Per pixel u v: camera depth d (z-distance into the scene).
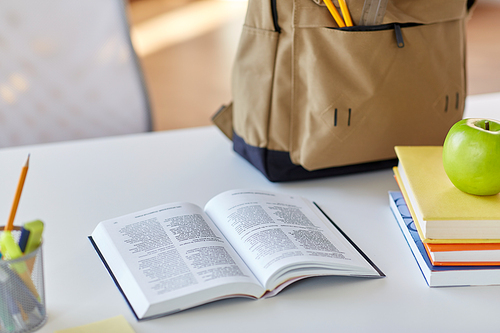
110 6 1.42
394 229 0.74
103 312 0.56
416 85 0.86
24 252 0.49
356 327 0.54
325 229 0.70
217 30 4.23
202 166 0.95
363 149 0.86
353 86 0.82
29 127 1.42
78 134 1.47
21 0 1.34
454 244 0.61
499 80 3.02
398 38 0.81
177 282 0.55
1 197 0.82
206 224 0.68
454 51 0.89
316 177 0.91
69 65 1.41
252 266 0.60
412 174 0.70
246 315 0.56
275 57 0.83
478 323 0.55
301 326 0.54
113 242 0.63
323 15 0.79
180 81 3.17
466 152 0.62
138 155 1.00
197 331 0.53
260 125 0.86
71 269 0.63
